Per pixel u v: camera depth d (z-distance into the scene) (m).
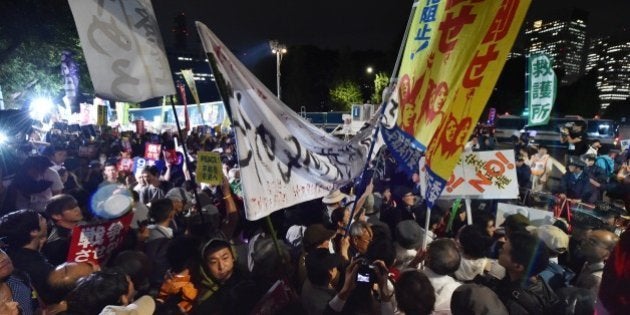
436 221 4.66
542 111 7.34
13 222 2.82
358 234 3.20
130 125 22.03
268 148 2.72
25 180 4.72
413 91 3.05
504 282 2.62
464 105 2.60
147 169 6.15
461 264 3.04
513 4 2.42
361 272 2.49
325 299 2.65
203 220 3.60
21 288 2.33
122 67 3.13
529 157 9.63
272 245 2.81
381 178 7.80
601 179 7.20
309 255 2.78
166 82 3.38
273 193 2.69
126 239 3.34
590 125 16.47
